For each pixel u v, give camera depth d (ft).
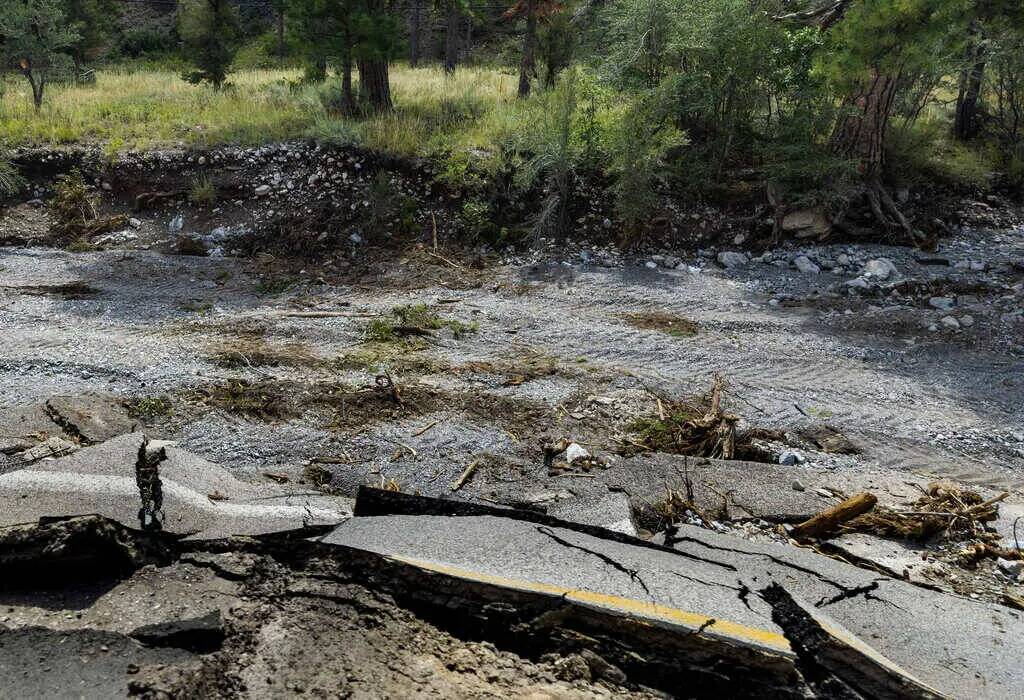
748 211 37.11
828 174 36.14
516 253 34.14
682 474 16.49
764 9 39.96
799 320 26.86
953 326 25.63
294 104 48.32
